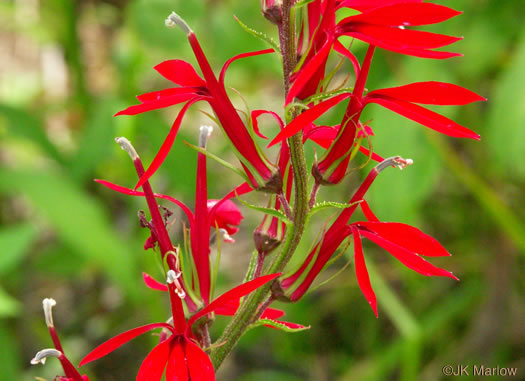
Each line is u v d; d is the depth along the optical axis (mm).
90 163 332
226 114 179
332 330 388
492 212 285
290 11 174
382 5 165
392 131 269
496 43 268
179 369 169
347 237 188
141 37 324
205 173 186
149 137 333
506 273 335
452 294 362
